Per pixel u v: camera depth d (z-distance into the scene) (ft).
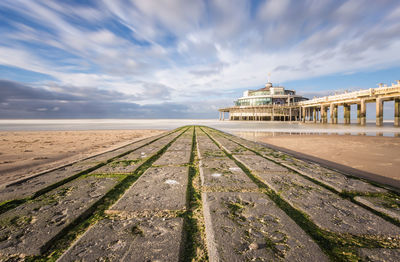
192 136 43.37
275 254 4.65
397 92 91.09
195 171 13.55
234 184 10.19
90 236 5.51
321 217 6.60
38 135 55.67
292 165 14.87
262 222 6.19
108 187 9.89
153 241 5.26
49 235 5.66
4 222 6.40
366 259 4.55
